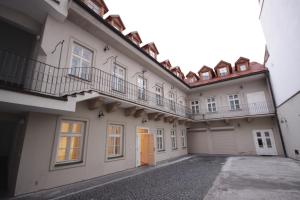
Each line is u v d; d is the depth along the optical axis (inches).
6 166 338.6
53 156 241.4
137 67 453.1
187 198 191.0
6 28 268.7
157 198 194.1
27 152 216.2
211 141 661.9
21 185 206.5
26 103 184.1
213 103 690.8
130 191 220.5
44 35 250.7
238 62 690.2
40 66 244.8
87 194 210.8
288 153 482.3
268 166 365.1
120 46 385.4
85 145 286.5
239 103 630.5
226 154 623.8
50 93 238.8
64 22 287.0
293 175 278.4
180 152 610.9
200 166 394.3
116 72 385.4
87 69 316.5
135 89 429.7
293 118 399.9
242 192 204.4
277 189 210.5
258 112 585.6
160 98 546.0
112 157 337.7
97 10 382.3
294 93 371.9
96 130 310.3
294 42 329.4
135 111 392.2
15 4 232.7
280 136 520.1
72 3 268.7
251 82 622.5
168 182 260.2
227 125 639.8
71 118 272.5
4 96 169.6
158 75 552.4
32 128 225.5
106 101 316.5
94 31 332.5
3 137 371.2
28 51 295.0
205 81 730.8
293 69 357.4
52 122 248.5
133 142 396.5
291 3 311.3
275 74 490.6
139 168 378.9
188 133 721.0
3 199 192.7
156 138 489.7
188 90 722.2
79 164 271.4
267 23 478.0
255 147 576.7
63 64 273.7
